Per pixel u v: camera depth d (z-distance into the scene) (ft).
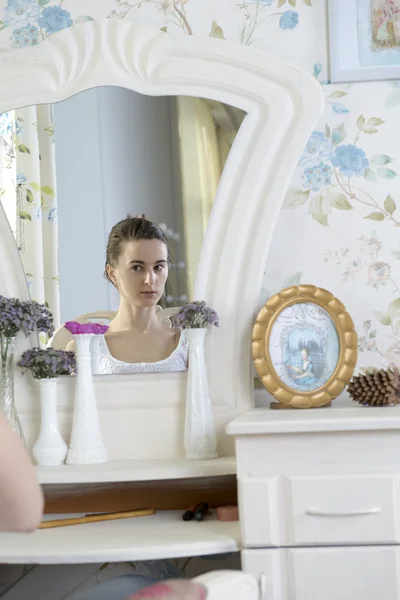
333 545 4.86
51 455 5.99
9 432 2.51
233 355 6.17
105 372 6.27
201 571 6.34
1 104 6.45
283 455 4.97
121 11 6.57
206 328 6.12
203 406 5.97
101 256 6.34
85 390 6.08
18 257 6.40
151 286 6.27
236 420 5.12
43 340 6.35
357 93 6.36
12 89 6.45
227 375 6.17
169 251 6.28
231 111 6.27
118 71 6.38
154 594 2.67
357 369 6.22
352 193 6.32
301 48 6.41
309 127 6.15
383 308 6.24
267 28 6.44
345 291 6.28
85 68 6.41
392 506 4.81
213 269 6.24
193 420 5.95
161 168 6.31
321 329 6.07
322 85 6.39
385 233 6.28
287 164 6.17
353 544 4.84
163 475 5.57
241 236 6.21
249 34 6.45
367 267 6.27
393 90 6.34
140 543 4.94
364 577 4.79
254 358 6.03
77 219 6.38
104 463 5.99
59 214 6.40
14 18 6.63
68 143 6.41
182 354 6.22
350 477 4.86
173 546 4.84
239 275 6.22
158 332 6.25
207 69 6.28
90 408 6.07
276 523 4.92
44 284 6.37
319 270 6.31
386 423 4.82
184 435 6.05
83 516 5.95
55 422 6.11
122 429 6.22
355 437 4.92
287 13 6.44
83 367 6.11
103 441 6.16
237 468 5.00
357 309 6.26
